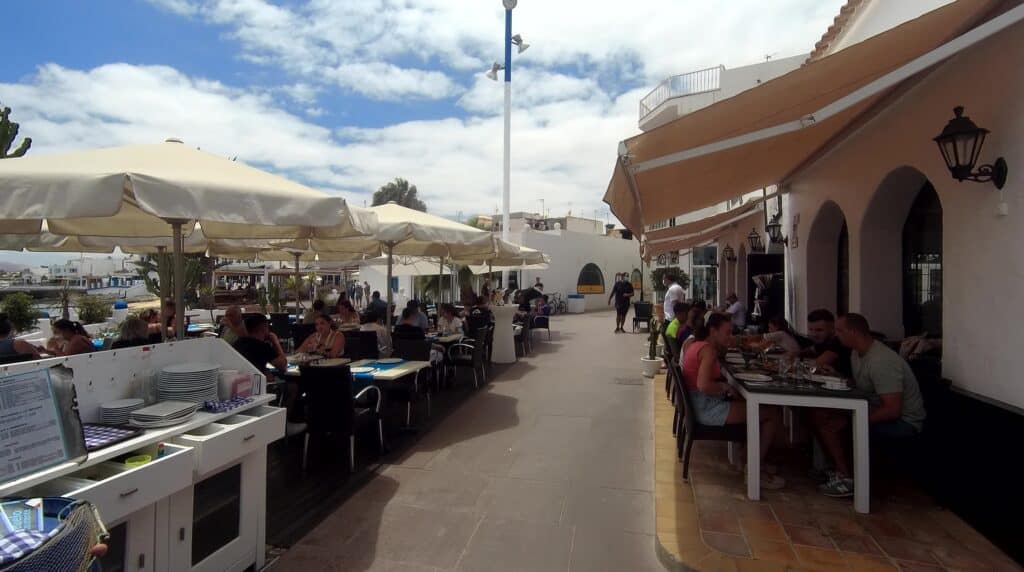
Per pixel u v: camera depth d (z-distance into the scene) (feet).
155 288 58.80
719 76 58.08
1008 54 10.98
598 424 20.83
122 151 11.93
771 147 18.19
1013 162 10.87
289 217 11.79
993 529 11.07
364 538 11.89
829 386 13.20
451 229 23.95
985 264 11.75
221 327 30.17
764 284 34.50
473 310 37.88
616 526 12.47
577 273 99.45
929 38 11.99
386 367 19.66
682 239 46.52
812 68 11.99
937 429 13.25
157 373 10.13
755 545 11.08
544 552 11.34
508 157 55.26
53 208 9.17
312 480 15.16
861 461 12.59
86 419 8.92
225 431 9.41
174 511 8.72
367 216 16.30
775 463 16.12
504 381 29.66
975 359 12.12
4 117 21.56
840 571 10.09
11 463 6.70
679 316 24.98
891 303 18.21
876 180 17.12
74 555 5.16
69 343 18.52
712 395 14.57
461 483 14.94
